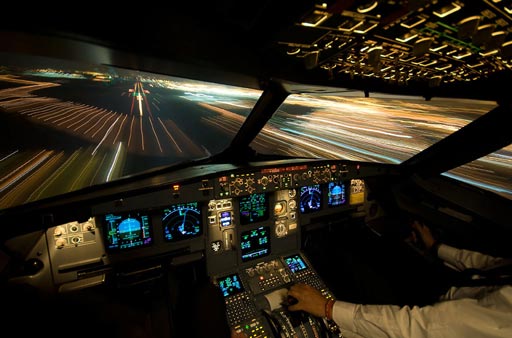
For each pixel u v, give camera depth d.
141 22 0.60
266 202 2.17
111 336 0.68
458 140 2.08
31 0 0.48
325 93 1.50
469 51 0.87
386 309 1.29
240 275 2.02
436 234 2.30
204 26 0.68
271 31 0.71
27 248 1.49
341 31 0.68
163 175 2.00
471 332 1.04
